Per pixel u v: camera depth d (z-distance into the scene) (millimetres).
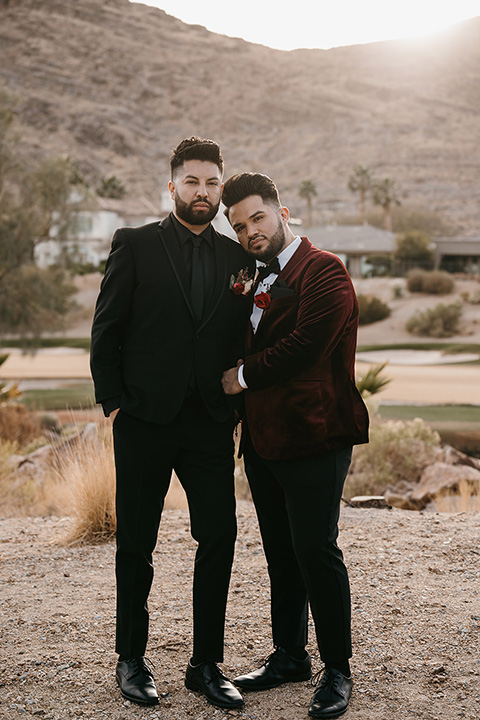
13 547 5332
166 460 3160
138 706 3000
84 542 5379
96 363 3119
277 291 3123
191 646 3543
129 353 3145
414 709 2912
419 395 29859
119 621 3170
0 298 29016
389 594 4086
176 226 3201
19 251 28953
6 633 3699
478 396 29594
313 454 3020
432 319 52125
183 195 3096
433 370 38781
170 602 4094
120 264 3104
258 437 3125
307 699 3062
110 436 6719
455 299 59062
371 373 11445
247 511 6246
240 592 4199
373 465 11242
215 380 3172
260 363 3031
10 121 29344
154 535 3219
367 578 4352
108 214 76688
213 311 3162
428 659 3314
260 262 3379
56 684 3172
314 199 190875
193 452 3174
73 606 4066
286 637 3209
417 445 11891
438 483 10312
